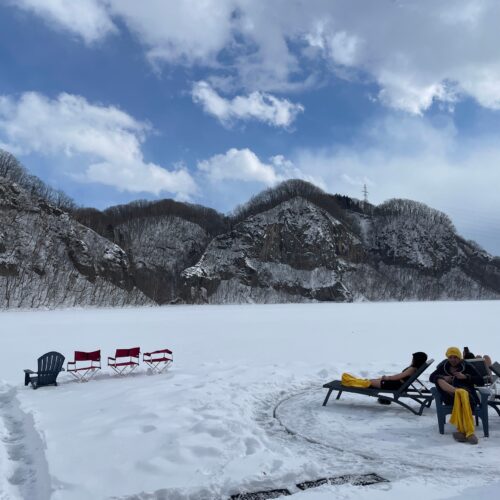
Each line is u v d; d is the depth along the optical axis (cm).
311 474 485
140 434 589
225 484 446
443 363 682
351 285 13288
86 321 3919
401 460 533
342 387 798
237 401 783
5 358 1625
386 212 18462
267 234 13338
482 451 567
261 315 4925
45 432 620
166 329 2977
